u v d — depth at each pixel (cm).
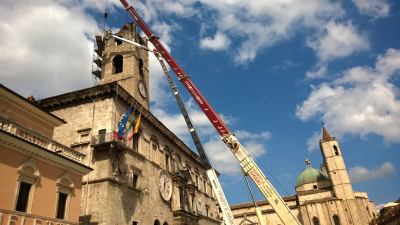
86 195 3256
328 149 9469
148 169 4159
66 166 2520
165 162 4756
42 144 2391
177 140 5300
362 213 8606
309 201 8806
